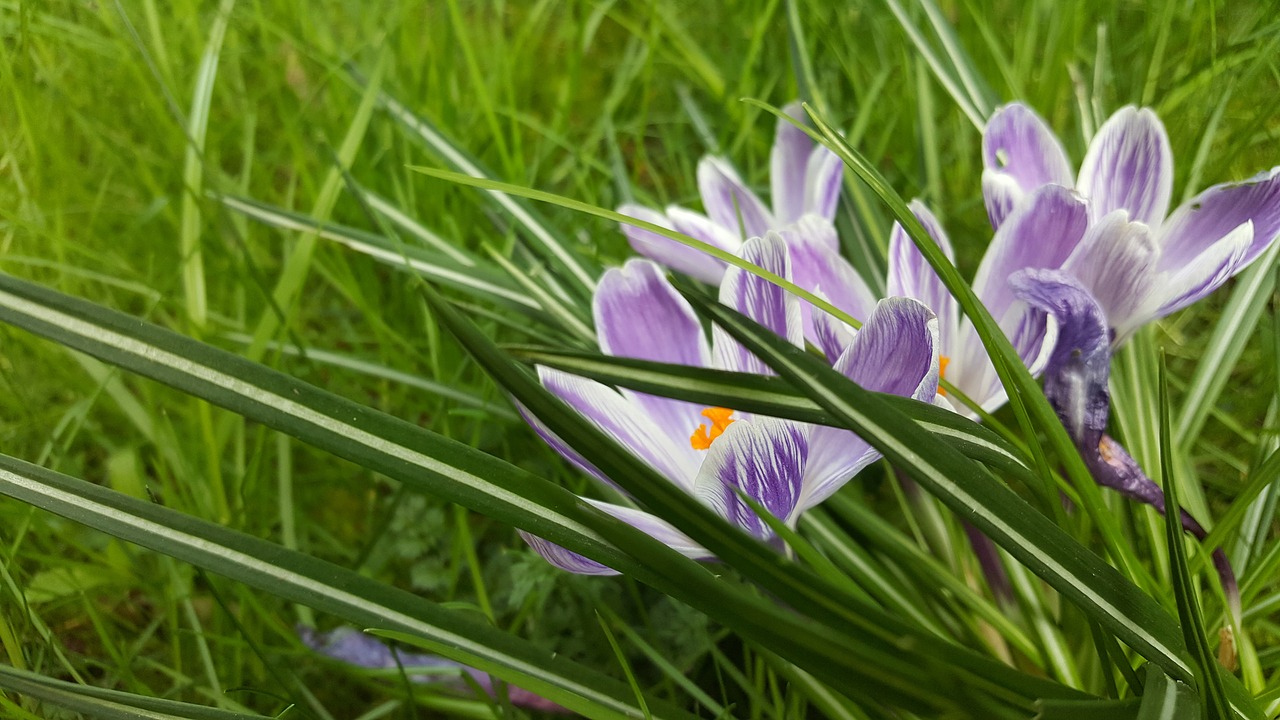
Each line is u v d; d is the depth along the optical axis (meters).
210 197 0.63
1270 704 0.47
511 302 0.58
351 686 0.56
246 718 0.44
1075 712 0.41
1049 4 0.79
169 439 0.59
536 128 0.73
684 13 0.99
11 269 0.66
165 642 0.57
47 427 0.60
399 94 0.72
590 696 0.45
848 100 0.84
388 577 0.59
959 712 0.41
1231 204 0.47
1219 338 0.53
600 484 0.55
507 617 0.56
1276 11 0.64
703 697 0.50
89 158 0.84
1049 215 0.46
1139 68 0.70
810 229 0.50
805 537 0.52
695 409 0.47
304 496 0.61
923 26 0.68
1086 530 0.48
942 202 0.66
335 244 0.66
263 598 0.55
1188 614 0.42
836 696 0.48
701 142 0.85
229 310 0.70
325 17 0.92
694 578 0.41
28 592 0.54
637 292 0.48
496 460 0.42
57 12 0.87
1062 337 0.45
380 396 0.65
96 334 0.41
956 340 0.48
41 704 0.50
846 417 0.41
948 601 0.51
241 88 0.81
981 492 0.41
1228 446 0.59
